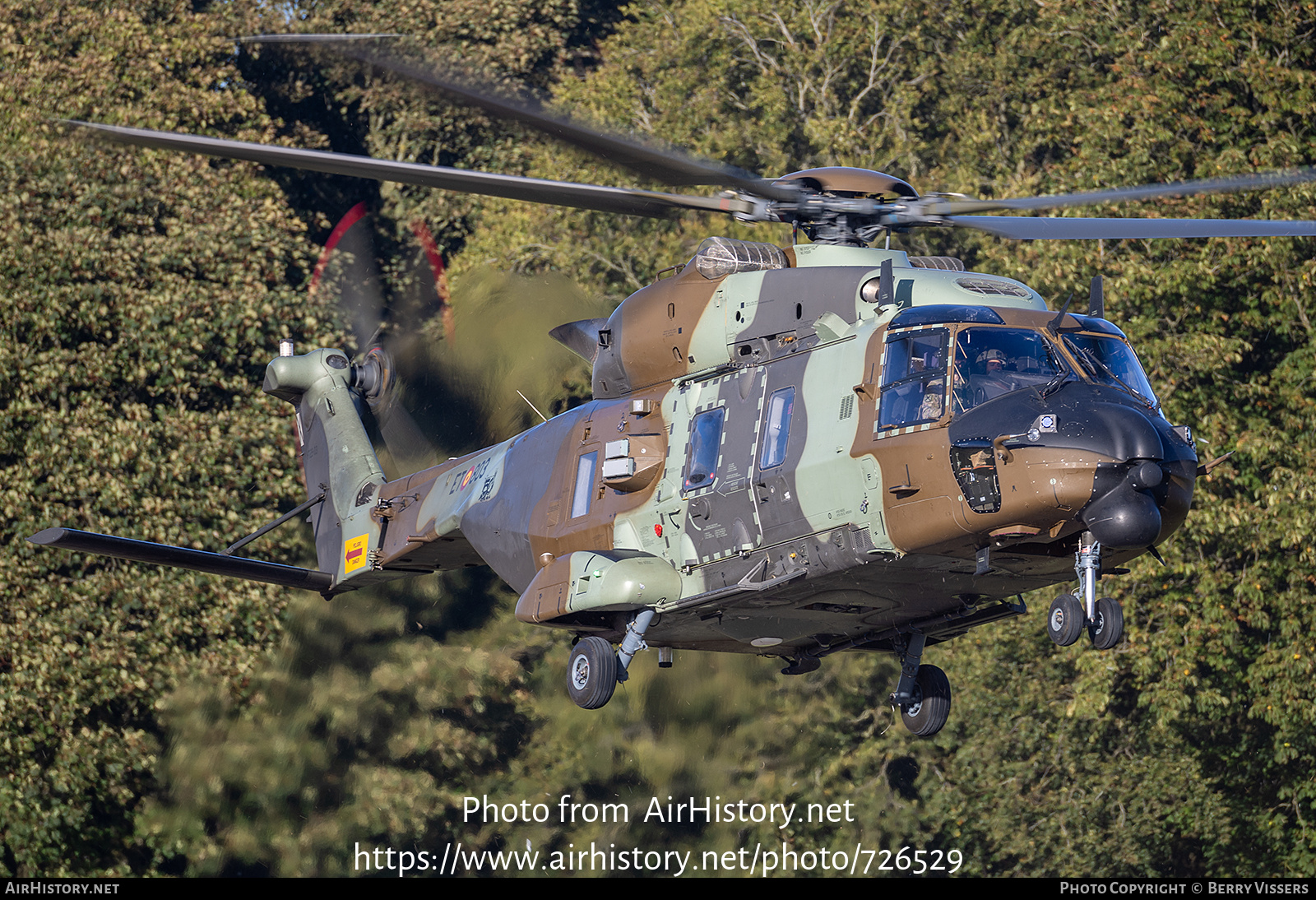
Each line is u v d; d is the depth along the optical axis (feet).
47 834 295.48
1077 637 131.44
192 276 326.65
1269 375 328.49
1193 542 316.60
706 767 358.02
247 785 333.21
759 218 146.82
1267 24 337.11
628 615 154.10
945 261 150.00
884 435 130.72
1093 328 135.23
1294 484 297.53
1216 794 352.49
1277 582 314.96
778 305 143.74
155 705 306.55
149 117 334.65
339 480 209.46
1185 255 320.91
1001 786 358.02
